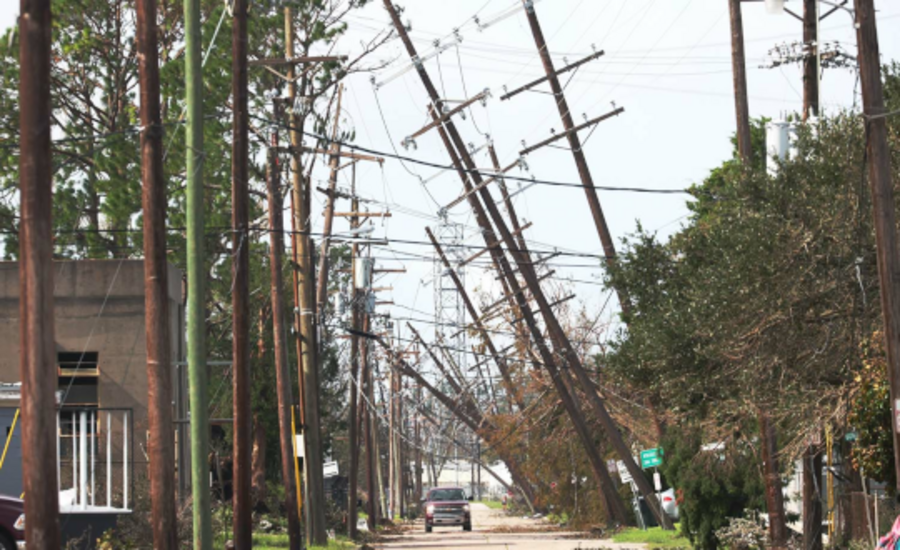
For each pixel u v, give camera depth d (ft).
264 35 222.89
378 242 206.39
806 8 145.69
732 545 162.09
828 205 106.83
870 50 95.09
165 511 101.19
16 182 230.27
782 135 132.57
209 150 226.17
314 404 210.18
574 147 225.56
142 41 104.27
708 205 153.07
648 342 122.01
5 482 168.76
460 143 228.63
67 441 191.01
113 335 198.18
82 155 233.76
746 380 110.73
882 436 111.24
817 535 139.13
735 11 144.77
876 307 107.86
